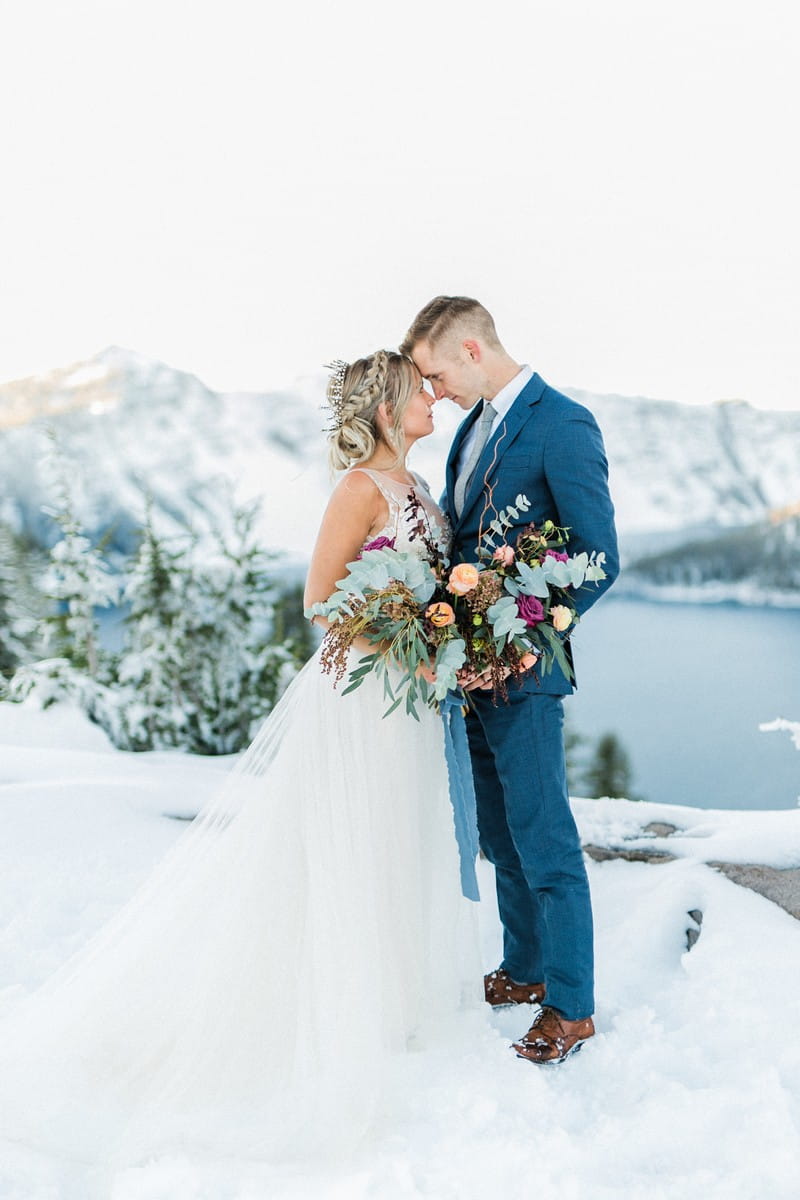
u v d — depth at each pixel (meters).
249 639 5.01
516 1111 2.11
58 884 3.12
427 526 2.39
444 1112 2.10
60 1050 2.21
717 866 3.09
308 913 2.24
